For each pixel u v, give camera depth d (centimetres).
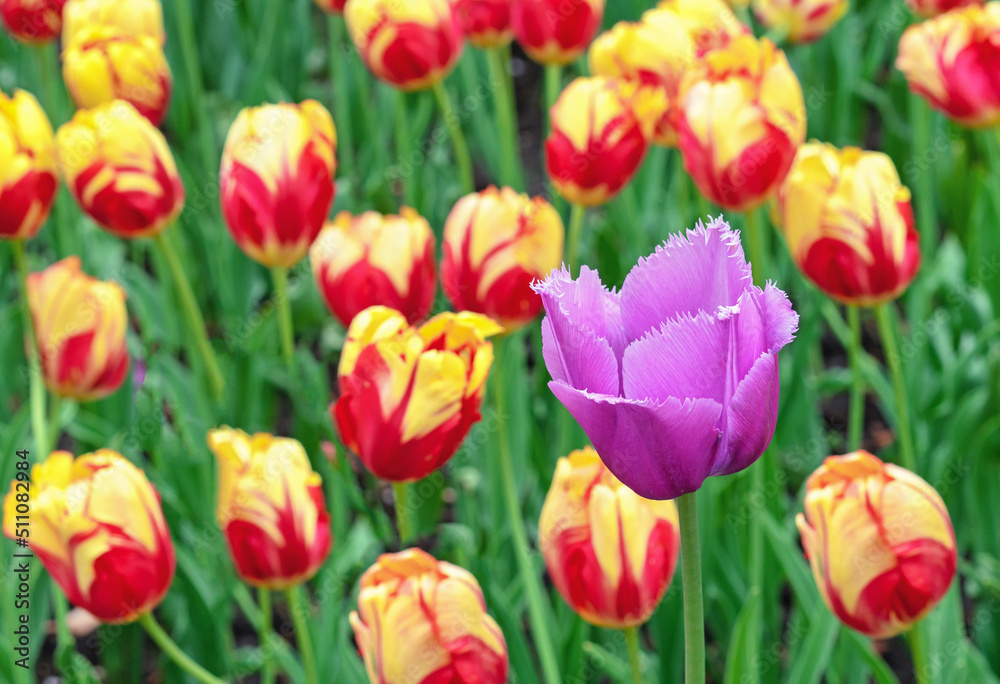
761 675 142
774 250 181
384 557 114
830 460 118
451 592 113
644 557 116
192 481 144
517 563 147
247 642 155
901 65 143
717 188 128
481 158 234
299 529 120
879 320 132
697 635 105
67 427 152
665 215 180
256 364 150
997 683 137
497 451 146
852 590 117
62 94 214
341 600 134
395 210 180
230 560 142
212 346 164
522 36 147
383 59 144
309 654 123
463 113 211
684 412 101
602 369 102
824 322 194
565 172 133
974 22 138
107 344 134
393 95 203
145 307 172
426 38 143
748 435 102
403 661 113
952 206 183
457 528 130
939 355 160
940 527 117
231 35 233
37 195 131
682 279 103
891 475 117
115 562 118
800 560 135
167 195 134
